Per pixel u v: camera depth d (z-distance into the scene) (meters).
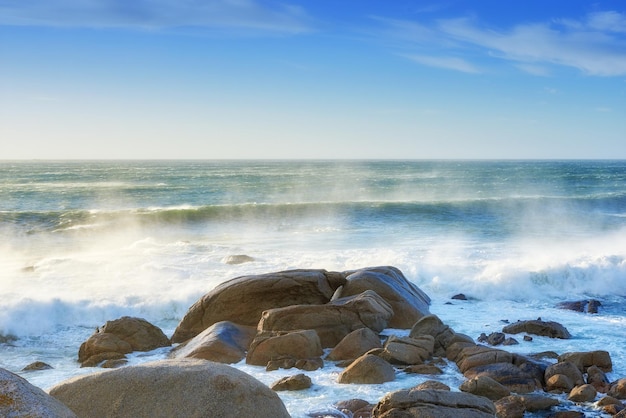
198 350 14.55
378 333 16.23
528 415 10.88
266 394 7.43
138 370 7.52
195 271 23.09
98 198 53.53
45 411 5.51
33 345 16.39
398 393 9.79
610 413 10.87
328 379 12.91
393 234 34.06
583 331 16.91
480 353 13.56
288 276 17.75
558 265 23.02
